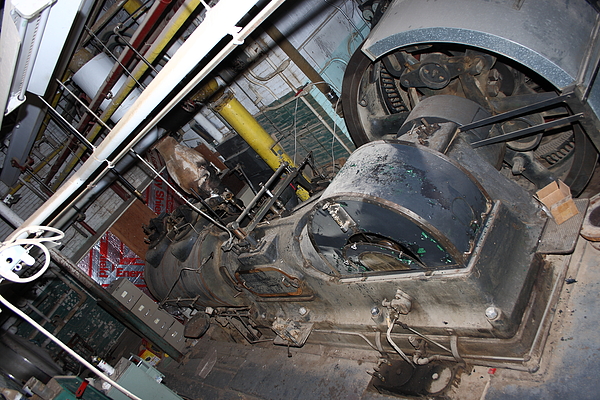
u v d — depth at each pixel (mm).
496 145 2365
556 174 2559
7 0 1456
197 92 4273
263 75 4363
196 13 3875
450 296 2000
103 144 1955
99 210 7176
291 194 3893
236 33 1267
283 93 4402
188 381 4305
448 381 2133
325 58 4141
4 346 3719
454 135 2232
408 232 1925
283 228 2971
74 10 1944
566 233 1947
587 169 2387
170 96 3262
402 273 2172
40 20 1670
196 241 4281
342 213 2092
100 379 3236
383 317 2404
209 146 5730
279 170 3375
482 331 1956
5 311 5832
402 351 2365
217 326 4766
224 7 1166
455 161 2027
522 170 2496
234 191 5820
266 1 3627
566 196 1999
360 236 2236
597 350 1713
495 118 2059
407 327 2268
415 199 1889
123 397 3182
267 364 3480
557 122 1930
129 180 7285
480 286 1862
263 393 3182
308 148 4922
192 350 4852
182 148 4293
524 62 1892
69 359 6020
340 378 2725
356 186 2041
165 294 5152
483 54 2258
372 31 2541
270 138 4789
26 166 6145
